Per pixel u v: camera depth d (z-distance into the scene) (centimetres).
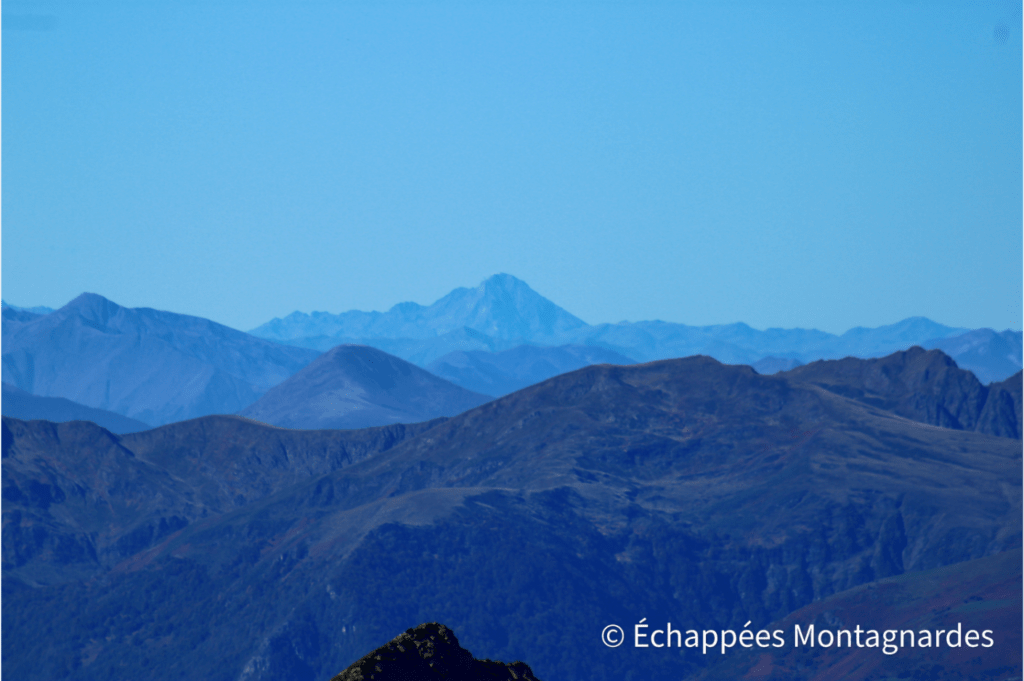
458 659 18925
